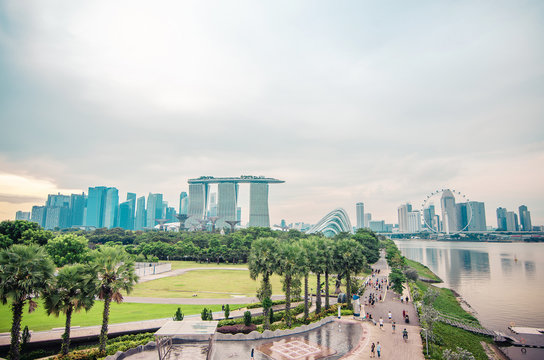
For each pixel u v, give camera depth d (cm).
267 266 5028
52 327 4766
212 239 16050
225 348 4247
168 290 7981
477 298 9912
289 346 4369
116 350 3931
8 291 3303
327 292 6297
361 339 4722
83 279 3856
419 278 12794
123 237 19962
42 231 10344
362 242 14725
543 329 6762
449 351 4156
